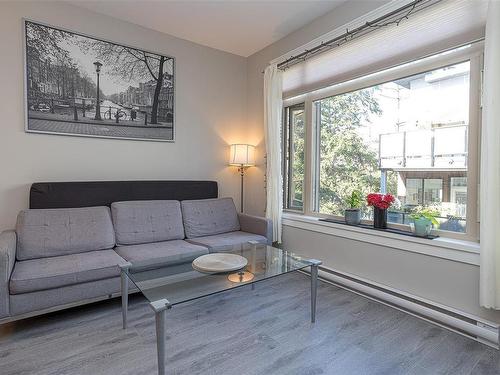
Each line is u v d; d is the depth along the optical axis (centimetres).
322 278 285
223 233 311
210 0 260
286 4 264
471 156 192
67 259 210
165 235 277
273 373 151
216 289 161
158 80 317
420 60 216
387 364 159
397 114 240
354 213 263
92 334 185
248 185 385
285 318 209
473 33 183
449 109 206
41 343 175
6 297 172
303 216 317
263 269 193
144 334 186
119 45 291
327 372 152
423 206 224
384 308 225
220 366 156
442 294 200
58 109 262
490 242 167
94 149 283
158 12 279
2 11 238
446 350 171
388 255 232
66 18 263
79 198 260
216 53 360
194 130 346
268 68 328
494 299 167
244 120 387
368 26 236
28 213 225
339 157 290
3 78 239
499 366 158
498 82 164
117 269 209
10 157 244
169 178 329
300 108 330
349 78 262
